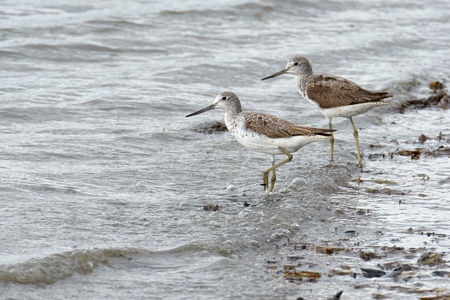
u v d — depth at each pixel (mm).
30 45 22750
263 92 20719
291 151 13875
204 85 21016
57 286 9961
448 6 31891
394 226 12422
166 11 26828
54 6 27172
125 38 24328
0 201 12516
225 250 11289
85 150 15664
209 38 25078
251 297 9883
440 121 19172
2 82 19953
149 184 14047
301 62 16906
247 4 28281
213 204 13016
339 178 14742
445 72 23750
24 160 14812
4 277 9891
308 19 28312
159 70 21781
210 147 16484
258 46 24703
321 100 16047
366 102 15734
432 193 14031
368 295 9953
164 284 10172
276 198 13500
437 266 10828
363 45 25359
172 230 11914
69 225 11828
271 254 11266
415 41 26594
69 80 20500
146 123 17812
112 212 12492
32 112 17875
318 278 10461
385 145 17094
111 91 19703
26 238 11211
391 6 31156
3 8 26578
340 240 11805
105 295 9836
